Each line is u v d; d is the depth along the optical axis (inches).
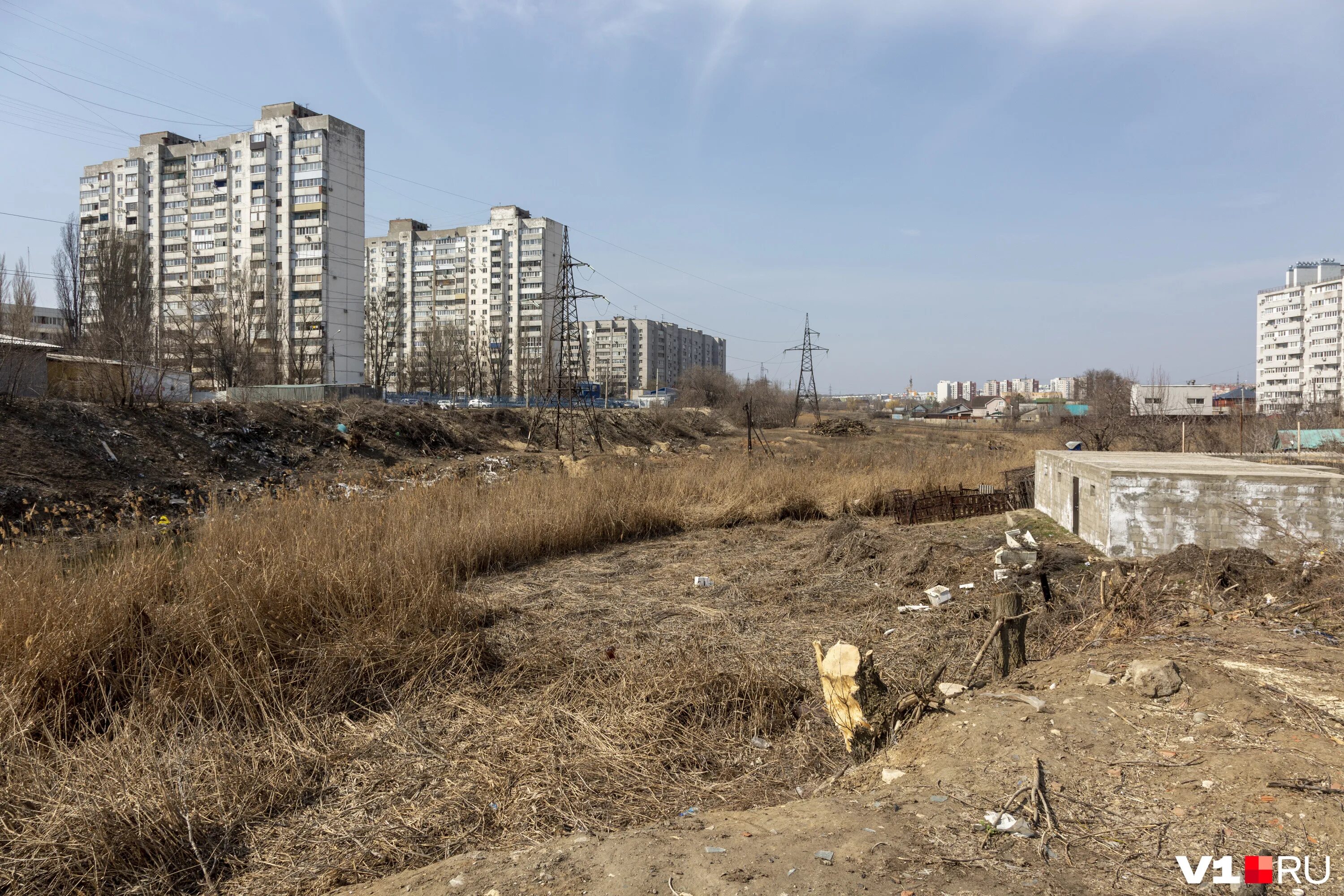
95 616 236.1
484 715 218.8
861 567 431.8
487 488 600.7
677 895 115.6
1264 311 3695.9
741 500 646.5
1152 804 131.4
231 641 236.4
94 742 189.8
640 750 193.9
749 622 326.0
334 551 345.4
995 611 211.0
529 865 130.0
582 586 405.4
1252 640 209.9
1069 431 1301.7
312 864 149.7
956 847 123.4
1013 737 158.2
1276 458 573.9
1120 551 396.2
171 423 860.0
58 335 1690.5
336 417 1085.1
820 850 124.2
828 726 205.0
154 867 147.9
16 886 141.3
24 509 608.7
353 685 231.8
